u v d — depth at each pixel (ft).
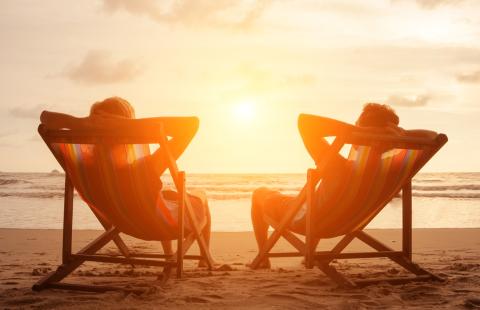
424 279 13.43
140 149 11.91
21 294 11.75
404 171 13.10
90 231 31.27
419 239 28.07
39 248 22.97
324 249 24.12
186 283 12.86
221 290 12.15
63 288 12.03
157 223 12.84
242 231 32.09
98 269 16.24
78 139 11.67
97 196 12.44
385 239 28.84
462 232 31.96
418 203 67.15
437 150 13.05
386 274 14.82
